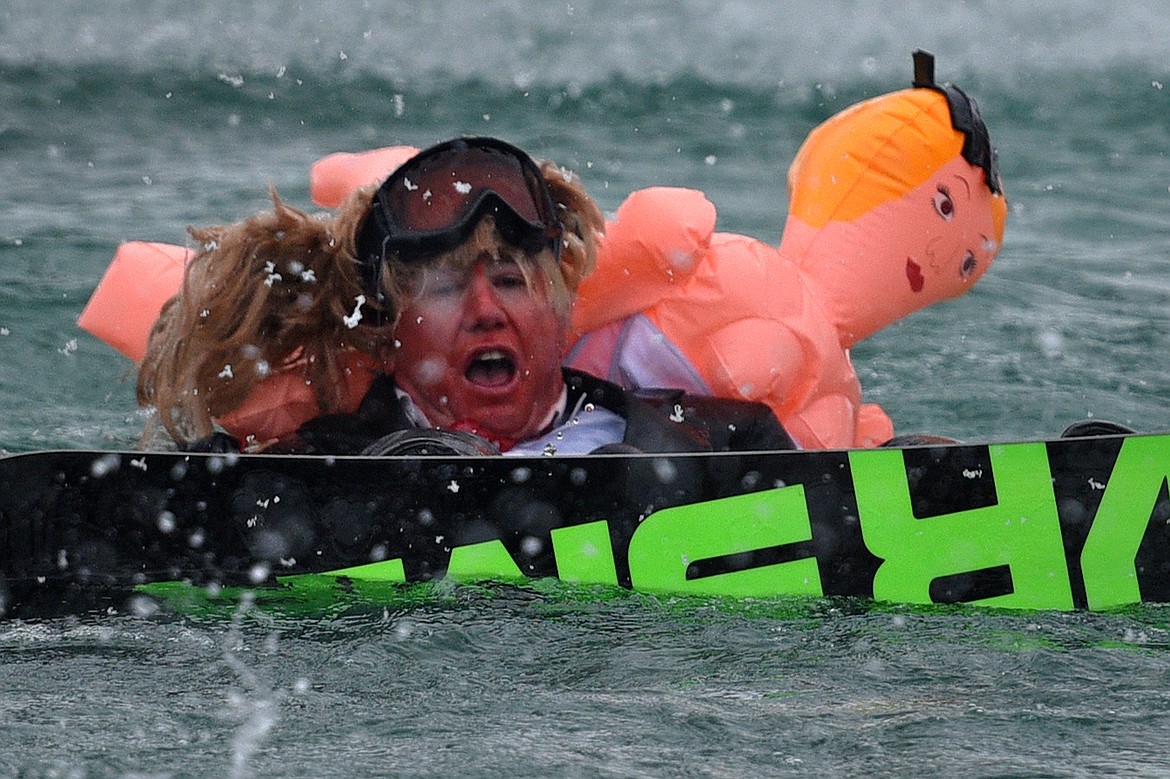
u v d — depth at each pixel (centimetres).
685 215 1214
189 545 952
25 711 754
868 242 1309
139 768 687
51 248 2055
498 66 3697
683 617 916
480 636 872
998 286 2016
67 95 3288
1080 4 4328
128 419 1531
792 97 3409
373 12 4266
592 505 967
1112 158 2814
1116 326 1859
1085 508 980
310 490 957
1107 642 880
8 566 930
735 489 973
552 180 1143
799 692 788
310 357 1130
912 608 952
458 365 1083
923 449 977
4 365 1659
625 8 4356
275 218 1109
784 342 1234
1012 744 715
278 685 794
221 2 4353
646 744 718
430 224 1072
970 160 1327
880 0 4353
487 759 699
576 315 1243
